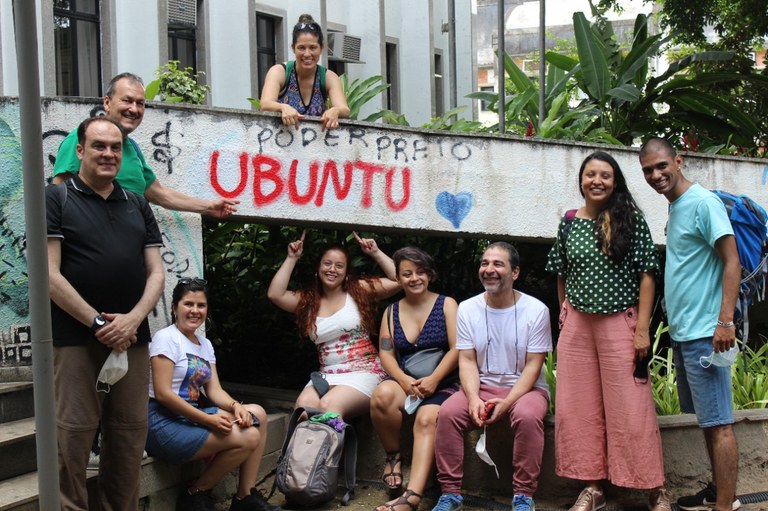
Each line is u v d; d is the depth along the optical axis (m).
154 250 4.51
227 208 5.56
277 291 6.11
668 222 5.21
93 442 4.68
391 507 5.27
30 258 3.46
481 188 6.62
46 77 12.53
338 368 5.99
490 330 5.53
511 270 5.48
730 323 4.90
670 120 10.98
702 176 7.36
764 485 5.88
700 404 5.11
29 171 3.41
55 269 4.14
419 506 5.63
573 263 5.24
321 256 6.04
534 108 9.75
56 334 4.22
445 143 6.52
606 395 5.22
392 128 6.37
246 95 16.45
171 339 5.15
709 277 5.06
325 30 18.64
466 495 5.71
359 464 6.05
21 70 3.37
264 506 5.32
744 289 5.07
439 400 5.61
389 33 21.06
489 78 40.56
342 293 6.09
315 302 6.05
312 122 6.17
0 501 4.47
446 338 5.82
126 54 13.89
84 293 4.23
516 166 6.69
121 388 4.38
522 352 5.50
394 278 6.23
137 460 4.45
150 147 5.75
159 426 5.10
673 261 5.14
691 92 10.66
